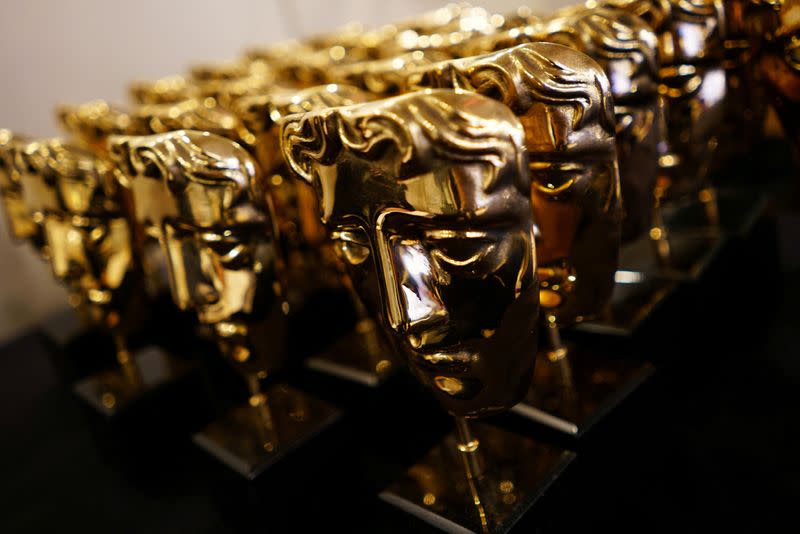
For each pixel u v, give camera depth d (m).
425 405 0.78
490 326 0.43
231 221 0.56
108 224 0.78
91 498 0.80
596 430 0.59
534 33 0.57
